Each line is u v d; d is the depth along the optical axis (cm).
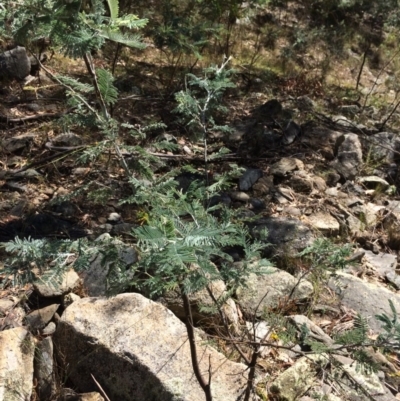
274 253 413
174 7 670
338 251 253
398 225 502
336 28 977
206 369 285
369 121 725
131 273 323
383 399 305
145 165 225
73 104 221
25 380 284
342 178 560
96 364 290
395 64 1011
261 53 876
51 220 423
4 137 516
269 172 532
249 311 353
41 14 187
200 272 208
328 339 340
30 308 341
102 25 181
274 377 310
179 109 258
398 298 395
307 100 720
